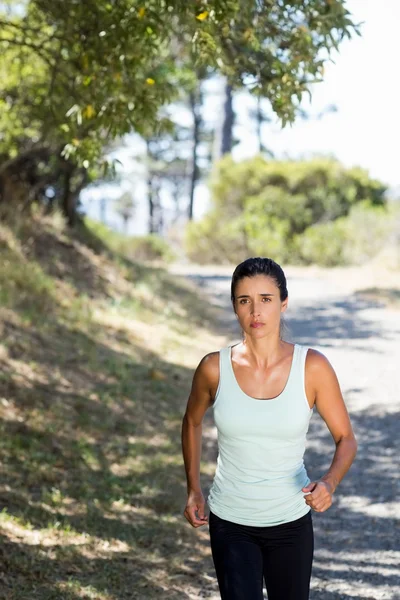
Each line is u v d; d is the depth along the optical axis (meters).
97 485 8.51
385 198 44.03
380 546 7.27
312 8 7.55
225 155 44.47
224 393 4.20
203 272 35.75
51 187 21.94
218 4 7.05
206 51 7.23
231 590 4.00
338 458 4.21
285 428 4.13
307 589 4.25
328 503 4.06
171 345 15.63
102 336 14.48
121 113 7.96
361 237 38.94
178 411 11.73
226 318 20.94
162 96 8.24
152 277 21.78
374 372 14.13
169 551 7.08
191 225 43.31
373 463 9.59
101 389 11.71
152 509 8.07
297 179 42.84
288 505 4.20
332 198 42.22
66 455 9.20
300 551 4.21
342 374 14.02
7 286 14.07
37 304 14.24
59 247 18.89
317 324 19.39
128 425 10.63
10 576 6.18
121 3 8.02
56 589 6.04
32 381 11.06
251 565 4.10
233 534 4.21
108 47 7.94
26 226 17.92
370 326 19.02
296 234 41.53
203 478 9.17
